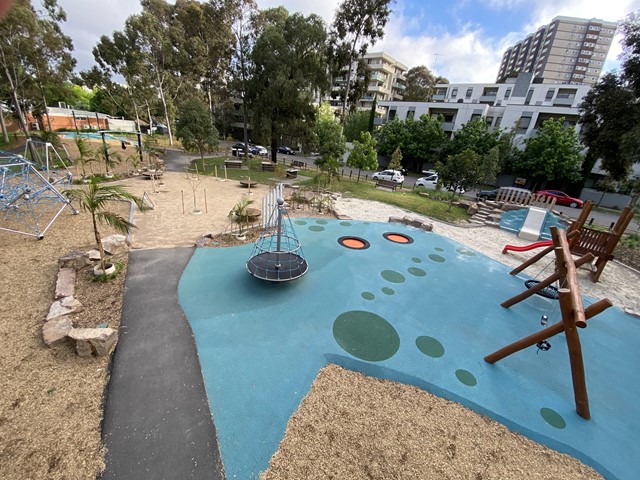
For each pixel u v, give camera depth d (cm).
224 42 2856
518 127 3064
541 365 552
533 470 363
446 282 829
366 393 446
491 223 1462
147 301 605
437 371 505
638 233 1512
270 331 555
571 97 3812
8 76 2120
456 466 352
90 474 311
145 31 3216
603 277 1020
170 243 893
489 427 415
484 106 3631
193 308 599
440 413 427
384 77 6103
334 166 1956
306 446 357
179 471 322
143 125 4938
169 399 403
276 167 2416
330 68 3088
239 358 485
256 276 685
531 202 1612
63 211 1090
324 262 864
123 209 1186
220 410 395
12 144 2584
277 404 411
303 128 2586
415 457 356
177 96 4050
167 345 497
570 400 480
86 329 472
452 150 3195
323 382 457
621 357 612
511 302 721
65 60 2434
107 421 365
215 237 944
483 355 559
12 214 1009
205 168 2431
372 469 337
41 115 3550
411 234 1198
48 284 625
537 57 10019
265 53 2375
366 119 4284
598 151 2212
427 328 619
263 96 2425
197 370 455
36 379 407
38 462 315
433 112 4031
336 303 668
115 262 741
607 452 401
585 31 8838
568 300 455
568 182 2947
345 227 1195
